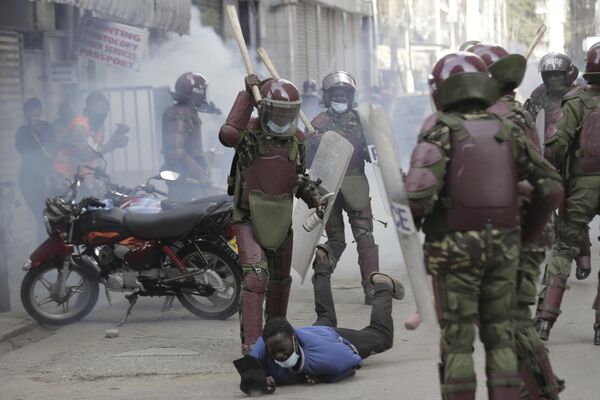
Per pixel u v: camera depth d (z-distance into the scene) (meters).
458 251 6.97
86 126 18.08
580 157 10.99
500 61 8.20
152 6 23.41
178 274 13.16
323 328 9.88
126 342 12.23
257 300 10.35
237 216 10.57
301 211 11.23
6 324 13.28
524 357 7.62
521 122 7.43
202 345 11.93
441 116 7.12
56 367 11.10
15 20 21.66
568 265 11.27
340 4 54.97
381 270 17.47
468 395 7.02
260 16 42.91
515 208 7.03
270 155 10.38
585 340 11.54
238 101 10.38
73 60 23.80
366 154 13.88
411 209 6.92
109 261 13.24
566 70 14.68
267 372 9.59
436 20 76.56
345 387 9.45
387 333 10.37
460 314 7.04
